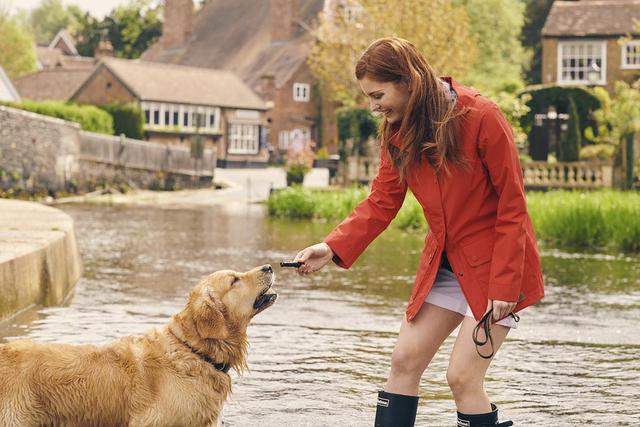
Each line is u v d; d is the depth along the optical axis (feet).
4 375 15.98
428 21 137.18
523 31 246.88
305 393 22.76
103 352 16.57
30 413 15.99
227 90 213.46
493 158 15.35
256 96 218.18
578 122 116.57
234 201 119.85
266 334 29.89
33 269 34.22
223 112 210.38
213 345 16.49
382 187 17.03
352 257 17.12
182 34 267.39
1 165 115.96
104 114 165.68
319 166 187.73
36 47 335.67
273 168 215.10
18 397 15.93
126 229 74.02
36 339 28.12
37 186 120.47
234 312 16.62
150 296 38.29
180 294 39.04
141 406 16.17
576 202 70.74
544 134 135.85
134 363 16.43
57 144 123.13
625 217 64.13
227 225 80.23
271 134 224.94
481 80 189.37
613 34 159.94
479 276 15.70
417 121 15.37
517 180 15.42
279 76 227.81
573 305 37.58
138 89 196.85
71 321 31.42
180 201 119.03
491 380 24.38
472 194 15.65
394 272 48.24
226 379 16.76
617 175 111.75
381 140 16.25
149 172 140.46
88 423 16.22
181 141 202.18
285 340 28.96
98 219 84.69
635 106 112.06
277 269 49.01
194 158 147.84
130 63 204.33
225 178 165.27
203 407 16.47
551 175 113.80
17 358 16.19
